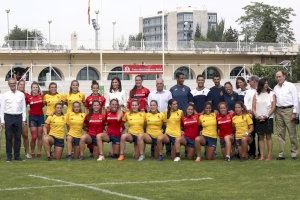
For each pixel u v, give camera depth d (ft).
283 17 350.84
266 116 47.09
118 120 49.11
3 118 48.21
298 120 47.57
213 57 245.24
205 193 32.50
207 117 48.26
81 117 48.85
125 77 226.79
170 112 48.19
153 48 230.89
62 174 40.16
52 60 224.12
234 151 49.37
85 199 31.07
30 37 309.22
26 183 36.37
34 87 50.55
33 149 51.13
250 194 32.09
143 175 39.45
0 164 45.93
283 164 44.52
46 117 51.70
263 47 249.96
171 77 238.48
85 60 229.04
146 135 48.26
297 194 32.07
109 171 41.50
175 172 40.78
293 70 228.02
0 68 216.13
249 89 48.98
